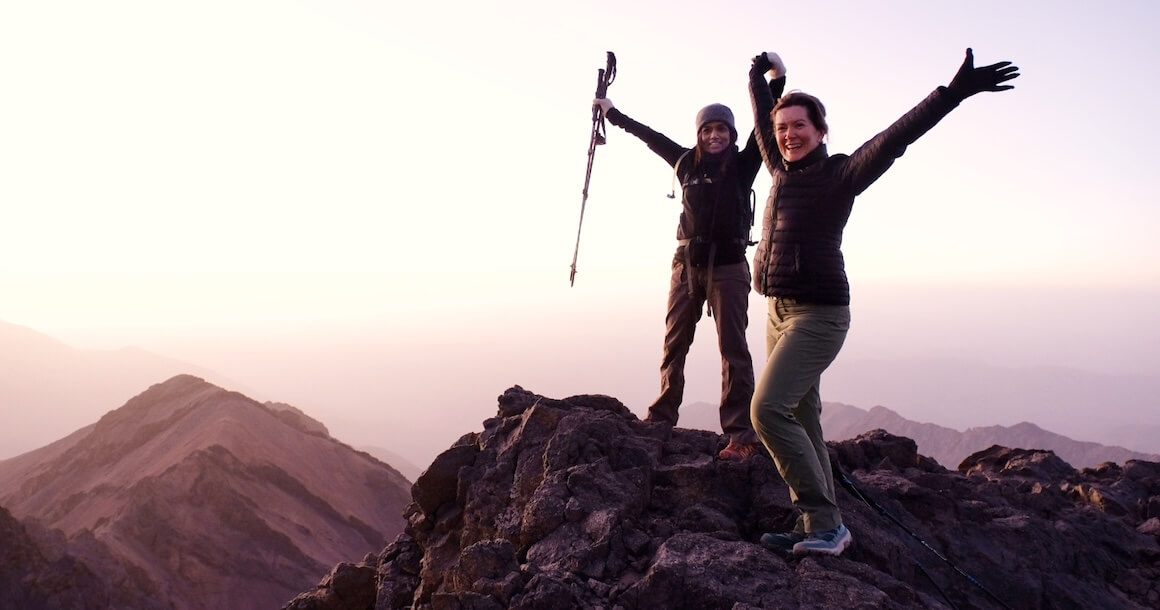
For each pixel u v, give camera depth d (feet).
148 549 346.95
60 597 245.86
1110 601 20.84
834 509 17.85
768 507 19.56
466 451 22.66
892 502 21.91
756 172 22.18
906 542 20.44
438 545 20.90
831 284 16.90
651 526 18.86
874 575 16.80
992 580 20.22
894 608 15.57
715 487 20.56
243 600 337.11
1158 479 28.43
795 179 17.21
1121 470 30.27
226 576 345.10
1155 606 21.22
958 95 14.10
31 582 244.01
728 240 21.90
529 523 18.63
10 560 244.42
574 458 20.48
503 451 21.97
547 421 22.02
